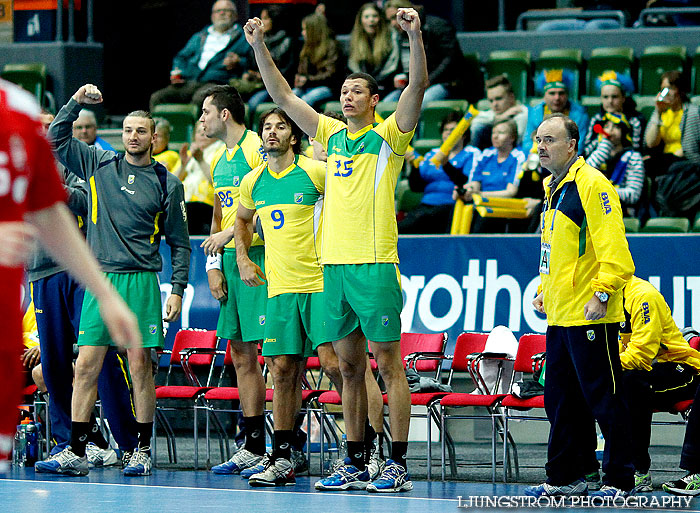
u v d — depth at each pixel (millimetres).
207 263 16250
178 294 16469
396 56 26953
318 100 27109
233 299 16141
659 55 26578
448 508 12102
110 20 32125
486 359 16969
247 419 16328
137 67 32375
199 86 28375
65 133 16047
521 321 19375
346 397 14102
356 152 13484
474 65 28203
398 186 25062
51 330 16984
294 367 14883
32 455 17531
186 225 16688
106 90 32188
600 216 12578
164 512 11750
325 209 13867
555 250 12906
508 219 22578
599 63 27078
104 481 15219
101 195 16141
